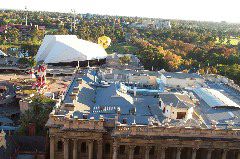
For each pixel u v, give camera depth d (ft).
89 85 418.72
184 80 451.94
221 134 307.58
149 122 314.35
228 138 306.96
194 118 340.39
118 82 442.50
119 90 387.96
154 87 452.76
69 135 310.65
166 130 303.89
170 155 324.60
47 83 627.87
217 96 398.21
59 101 343.87
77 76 454.81
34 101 485.15
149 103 377.09
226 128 310.45
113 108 347.36
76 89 371.56
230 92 442.50
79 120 307.99
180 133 305.32
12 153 353.72
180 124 320.50
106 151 324.60
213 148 310.65
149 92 407.23
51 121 316.81
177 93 375.66
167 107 338.54
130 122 321.93
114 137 299.38
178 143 308.40
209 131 306.35
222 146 310.65
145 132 303.27
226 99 391.45
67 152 314.55
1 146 345.92
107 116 330.95
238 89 441.27
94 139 311.88
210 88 451.53
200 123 328.49
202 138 304.50
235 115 358.23
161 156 312.29
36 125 425.69
